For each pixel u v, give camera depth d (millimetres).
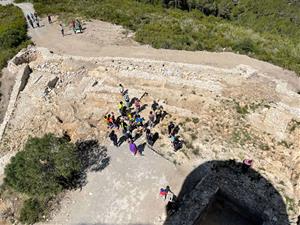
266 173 22906
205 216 22312
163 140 25969
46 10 48594
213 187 22062
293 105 27562
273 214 20531
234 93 28797
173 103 28984
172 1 60375
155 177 23766
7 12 50344
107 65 33781
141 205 22312
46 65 35656
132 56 35594
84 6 50469
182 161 24594
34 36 41688
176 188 23047
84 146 26359
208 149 24984
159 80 30703
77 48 37938
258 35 43844
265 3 72625
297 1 73438
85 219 22094
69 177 23562
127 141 26250
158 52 36281
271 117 25734
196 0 63375
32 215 22469
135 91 30094
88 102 30234
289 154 23734
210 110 27531
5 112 32469
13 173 22062
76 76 33406
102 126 27734
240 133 25609
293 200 21281
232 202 22203
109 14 45875
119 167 24594
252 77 30953
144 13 49469
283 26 63906
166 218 21297
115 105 29266
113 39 39469
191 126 26578
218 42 38156
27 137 28469
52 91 32500
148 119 27594
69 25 43344
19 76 34344
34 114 30562
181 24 44406
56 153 22609
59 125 28469
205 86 29578
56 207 22859
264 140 24969
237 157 24172
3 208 23625
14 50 38844
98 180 23984
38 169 21875
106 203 22719
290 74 32406
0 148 28828
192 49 36688
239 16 69312
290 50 38562
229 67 33188
